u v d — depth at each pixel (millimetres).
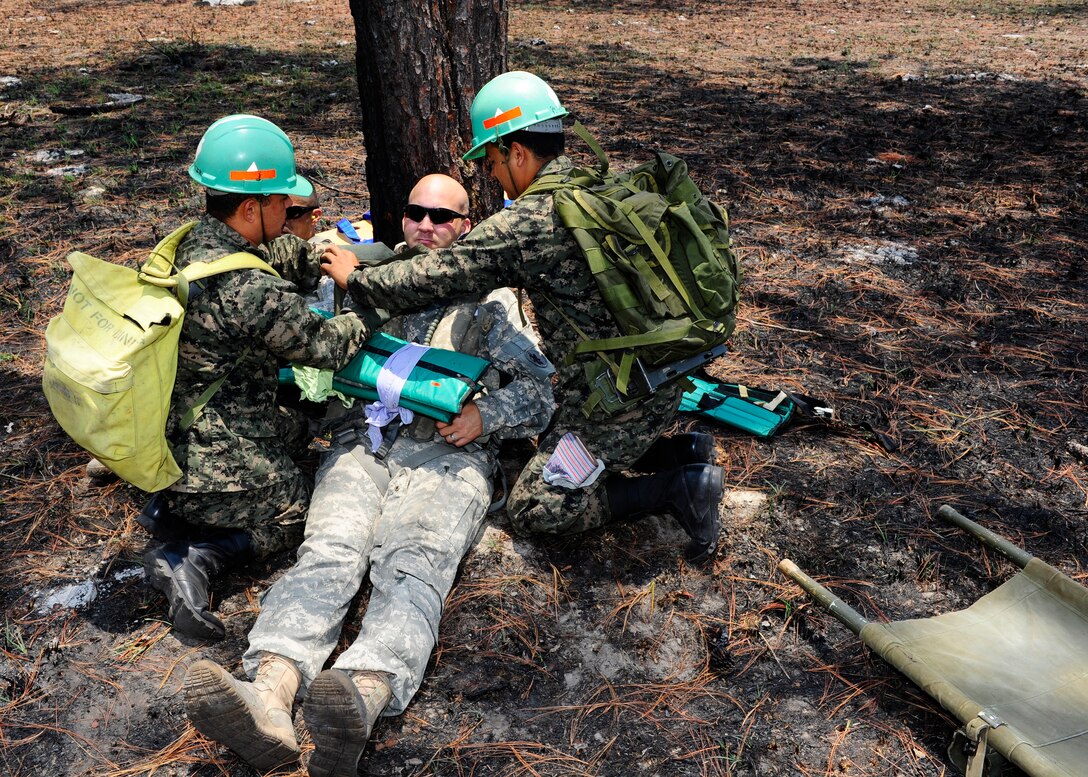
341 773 2287
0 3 17875
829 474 3723
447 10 3883
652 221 2689
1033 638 2691
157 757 2473
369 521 2908
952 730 2562
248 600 3012
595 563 3221
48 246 5781
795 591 3088
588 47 13961
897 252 5934
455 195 3377
